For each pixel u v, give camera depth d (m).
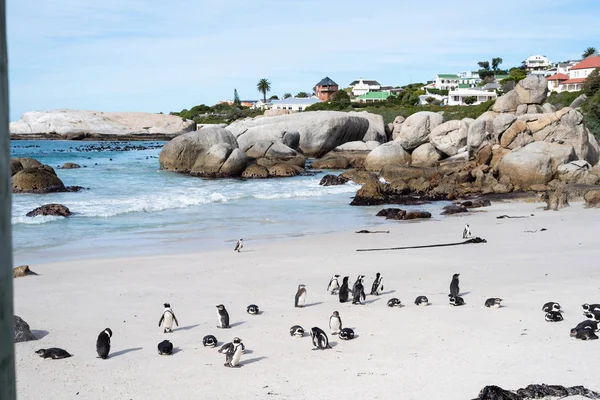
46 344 13.00
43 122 137.88
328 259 22.50
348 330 13.02
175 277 19.69
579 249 22.83
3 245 1.59
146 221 33.31
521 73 185.25
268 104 185.50
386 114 104.94
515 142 48.31
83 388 10.50
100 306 16.16
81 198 41.25
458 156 55.47
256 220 33.84
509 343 12.19
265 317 14.98
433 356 11.64
